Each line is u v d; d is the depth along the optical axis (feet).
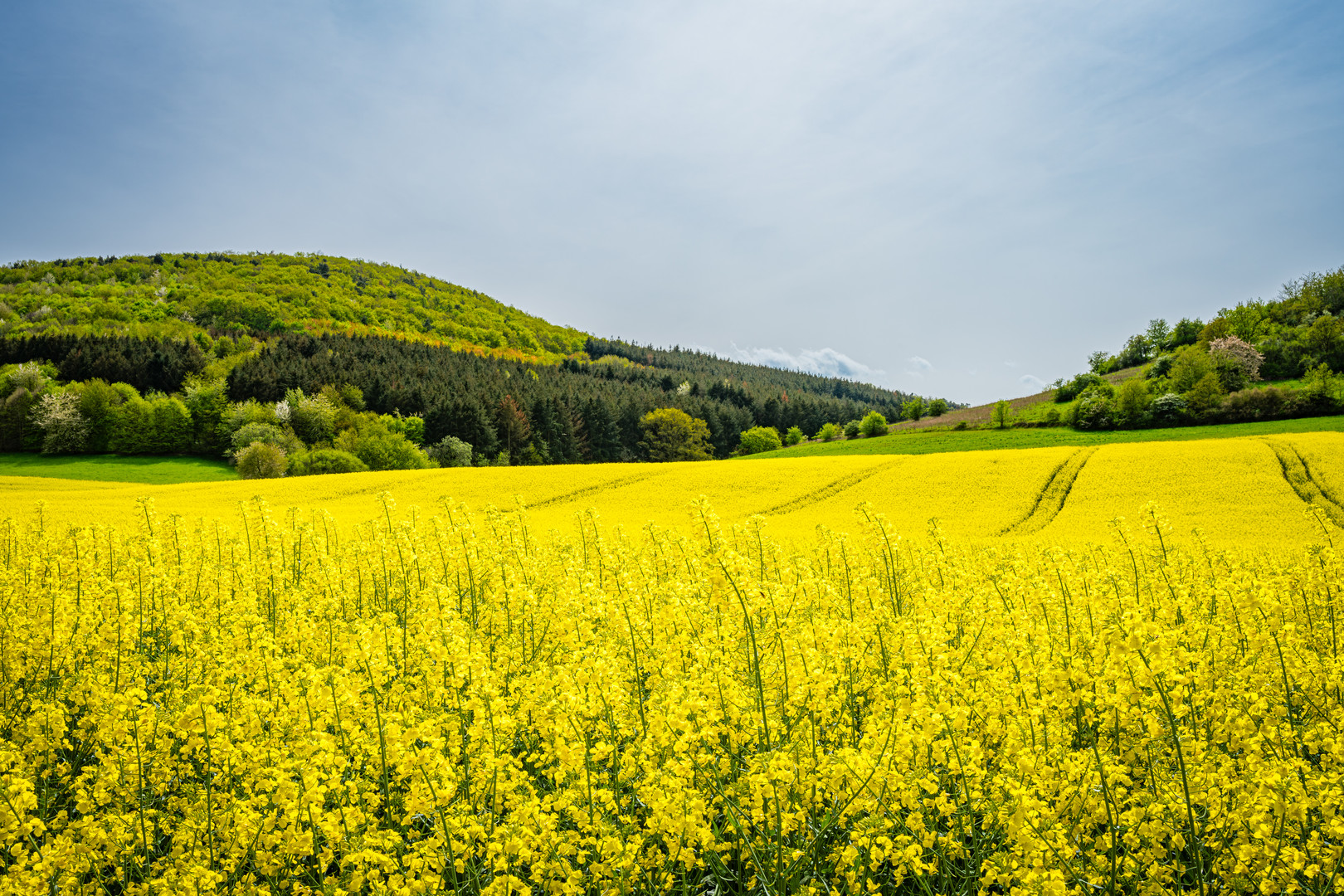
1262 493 101.86
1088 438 204.64
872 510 28.60
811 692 16.29
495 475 141.08
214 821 14.39
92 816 15.06
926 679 16.26
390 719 16.11
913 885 14.12
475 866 13.98
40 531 40.91
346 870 13.74
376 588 34.04
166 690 19.97
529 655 23.36
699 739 15.02
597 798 14.10
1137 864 12.88
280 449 217.36
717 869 13.66
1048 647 18.06
